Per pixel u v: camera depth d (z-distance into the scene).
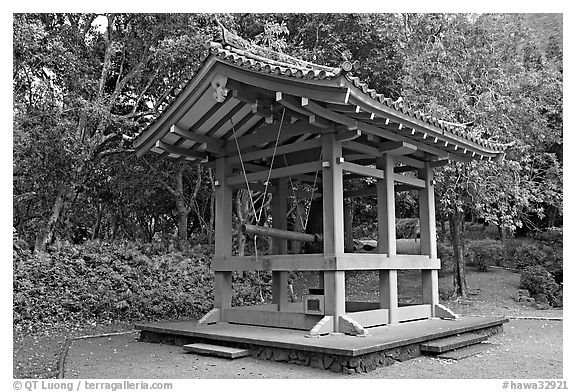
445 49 11.83
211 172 13.16
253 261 7.17
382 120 6.26
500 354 6.27
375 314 6.86
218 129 7.54
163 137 7.50
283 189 8.34
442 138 7.34
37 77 10.70
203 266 11.74
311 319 6.50
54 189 10.89
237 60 6.17
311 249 13.20
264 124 7.61
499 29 12.21
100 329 8.87
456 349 6.34
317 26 12.05
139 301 10.09
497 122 11.60
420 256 7.82
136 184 12.47
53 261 9.86
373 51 12.61
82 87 10.75
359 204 15.19
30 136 9.66
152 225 16.23
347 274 16.53
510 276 14.50
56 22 11.41
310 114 6.16
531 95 13.13
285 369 5.41
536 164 14.15
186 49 10.20
